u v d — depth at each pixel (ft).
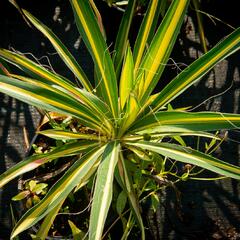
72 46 6.13
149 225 5.30
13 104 5.97
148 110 4.04
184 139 6.06
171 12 3.63
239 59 6.34
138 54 4.06
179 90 3.90
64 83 3.81
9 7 6.03
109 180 3.57
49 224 3.96
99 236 3.29
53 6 6.15
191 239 5.90
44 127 4.83
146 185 4.60
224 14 6.37
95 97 3.90
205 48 5.19
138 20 5.98
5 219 5.71
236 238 5.94
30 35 6.06
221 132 6.14
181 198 5.99
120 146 4.14
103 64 3.84
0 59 4.08
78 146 4.03
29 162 3.86
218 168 3.69
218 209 6.03
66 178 3.71
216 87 6.28
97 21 3.95
